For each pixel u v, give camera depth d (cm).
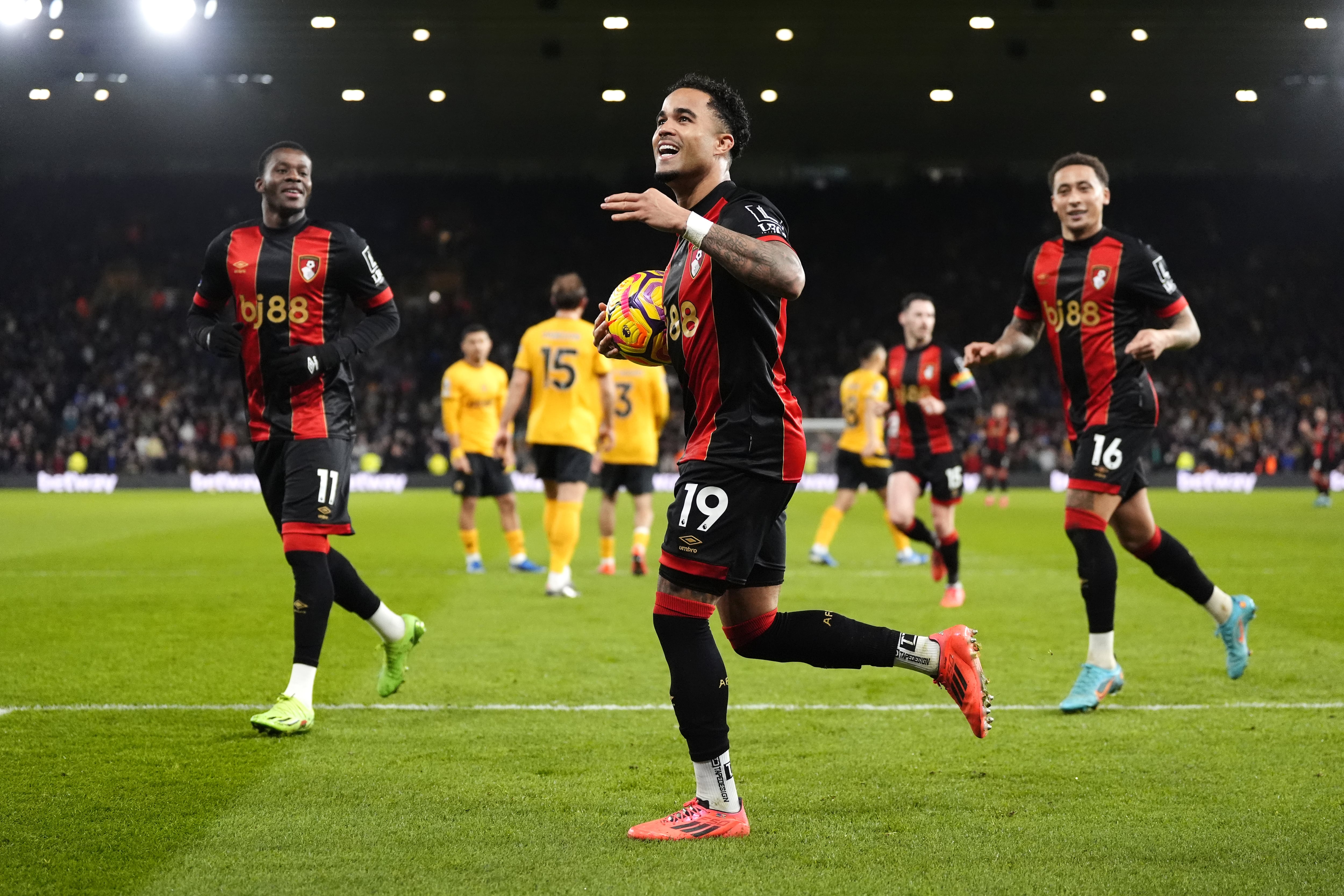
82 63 3161
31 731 518
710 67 3275
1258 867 346
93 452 3744
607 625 852
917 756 479
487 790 429
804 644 398
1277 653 728
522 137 4266
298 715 517
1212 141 4297
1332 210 4712
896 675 656
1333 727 528
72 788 428
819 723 537
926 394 970
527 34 2955
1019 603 979
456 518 2212
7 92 3450
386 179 4734
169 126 4025
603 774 452
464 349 1241
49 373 4131
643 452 1195
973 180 4844
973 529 1919
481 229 4703
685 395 393
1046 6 2736
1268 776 445
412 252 4647
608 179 4834
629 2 2723
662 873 342
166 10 2642
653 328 398
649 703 584
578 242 4697
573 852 362
